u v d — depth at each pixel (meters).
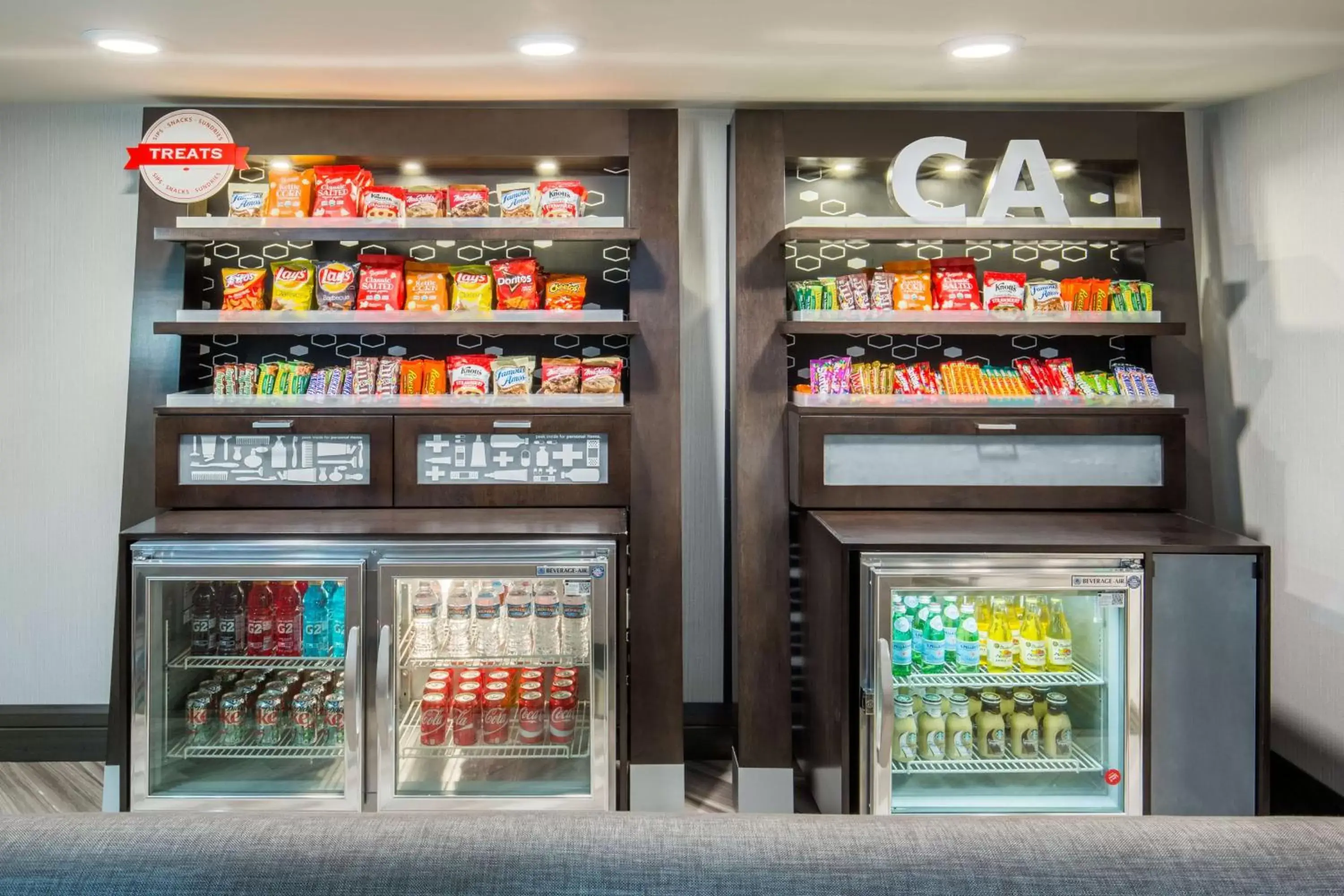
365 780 2.85
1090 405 3.22
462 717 3.04
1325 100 3.02
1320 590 3.06
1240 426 3.44
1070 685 2.95
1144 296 3.28
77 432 3.56
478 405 3.19
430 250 3.46
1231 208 3.45
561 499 3.21
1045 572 2.71
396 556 2.82
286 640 3.01
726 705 3.66
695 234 3.58
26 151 3.49
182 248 3.28
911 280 3.27
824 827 1.32
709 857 1.26
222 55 2.85
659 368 3.26
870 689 2.75
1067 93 3.28
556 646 3.06
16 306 3.53
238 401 3.19
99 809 3.26
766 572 3.32
